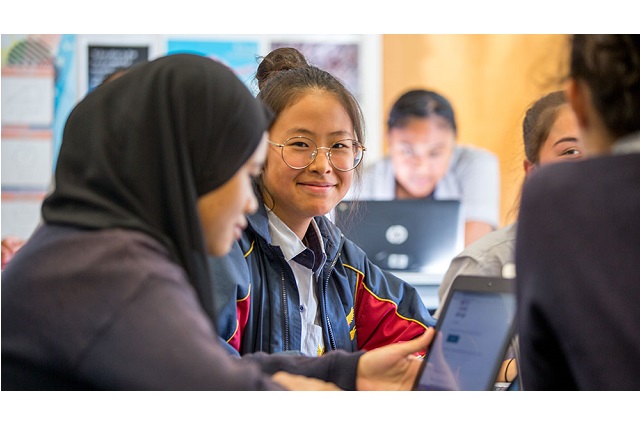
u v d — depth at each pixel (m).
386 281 1.69
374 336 1.67
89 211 1.01
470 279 1.24
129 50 4.73
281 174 1.53
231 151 1.05
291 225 1.56
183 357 0.91
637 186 0.88
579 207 0.90
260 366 1.30
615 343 0.85
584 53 0.92
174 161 1.02
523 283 0.94
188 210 1.02
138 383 0.91
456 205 3.30
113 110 1.05
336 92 1.56
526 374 0.98
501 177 4.79
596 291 0.87
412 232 3.29
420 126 4.68
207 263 1.03
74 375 0.93
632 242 0.87
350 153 1.56
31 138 4.73
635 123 0.90
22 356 0.94
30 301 0.95
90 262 0.95
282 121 1.53
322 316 1.57
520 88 4.89
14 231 4.71
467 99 5.02
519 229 0.96
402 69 4.99
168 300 0.93
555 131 1.67
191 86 1.04
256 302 1.51
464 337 1.21
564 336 0.90
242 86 1.08
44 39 4.71
